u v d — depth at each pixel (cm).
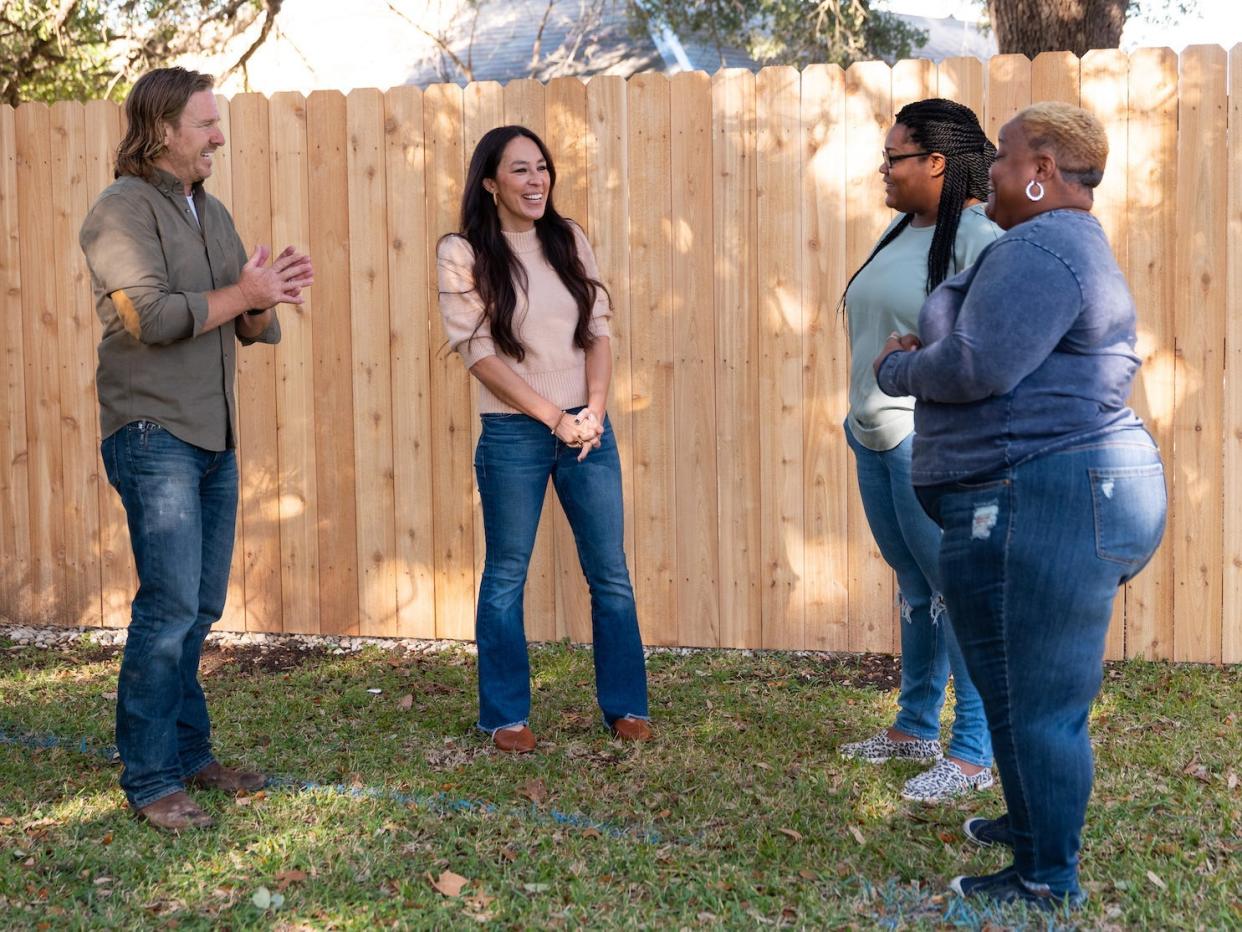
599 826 348
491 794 374
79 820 352
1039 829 282
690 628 529
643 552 528
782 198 504
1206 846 328
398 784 384
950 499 281
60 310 561
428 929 290
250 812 359
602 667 429
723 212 508
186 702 375
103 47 937
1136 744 407
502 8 1495
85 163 552
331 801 366
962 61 486
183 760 376
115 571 570
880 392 363
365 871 320
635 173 512
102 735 431
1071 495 267
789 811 358
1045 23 709
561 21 1430
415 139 527
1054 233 269
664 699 468
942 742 415
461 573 543
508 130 411
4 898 306
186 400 347
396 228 532
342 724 445
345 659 530
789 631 522
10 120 557
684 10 1255
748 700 466
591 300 421
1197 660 495
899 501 368
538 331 413
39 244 560
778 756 405
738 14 1252
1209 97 471
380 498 546
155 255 340
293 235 541
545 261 419
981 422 274
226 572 376
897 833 343
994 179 286
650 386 520
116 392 346
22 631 573
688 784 383
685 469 521
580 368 423
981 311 265
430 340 534
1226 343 479
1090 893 299
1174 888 303
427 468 541
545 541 536
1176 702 450
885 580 514
